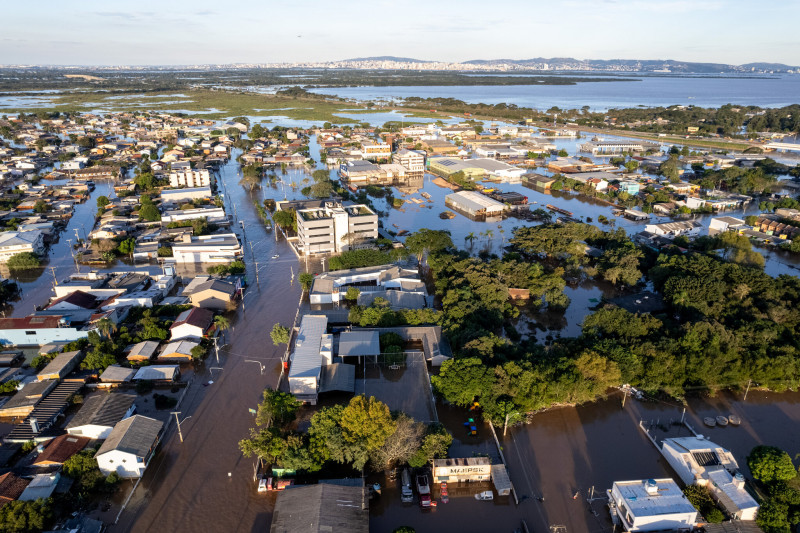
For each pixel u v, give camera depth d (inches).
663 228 7790.4
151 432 3464.6
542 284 5743.1
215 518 2997.0
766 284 5349.4
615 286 6338.6
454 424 3823.8
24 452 3501.5
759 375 4200.3
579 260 6820.9
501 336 4997.5
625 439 3718.0
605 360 4018.2
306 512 2795.3
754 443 3686.0
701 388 4279.0
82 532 2815.0
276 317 5418.3
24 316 5398.6
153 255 7076.8
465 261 5994.1
